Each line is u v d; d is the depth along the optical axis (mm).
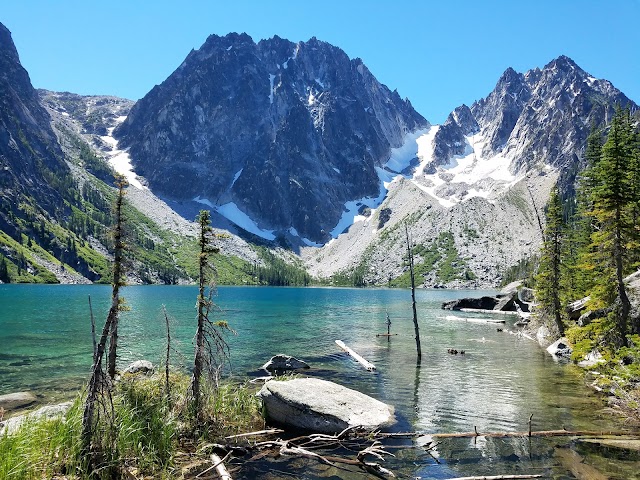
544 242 48531
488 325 68125
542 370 33938
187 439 17422
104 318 67688
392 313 90875
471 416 22141
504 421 21312
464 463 16250
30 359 38000
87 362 36719
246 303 116125
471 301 99625
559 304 47219
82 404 15992
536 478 14750
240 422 19797
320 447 17984
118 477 13891
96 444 14172
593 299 30359
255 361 37938
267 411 20641
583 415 22031
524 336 54844
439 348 45594
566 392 26875
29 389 28094
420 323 71375
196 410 18328
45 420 15656
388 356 40688
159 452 15688
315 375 32562
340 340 51469
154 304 98750
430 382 30125
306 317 81000
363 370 34469
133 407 17031
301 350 44531
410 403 24719
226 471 14867
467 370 34250
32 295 113625
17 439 13719
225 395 21375
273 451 17328
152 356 38750
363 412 20766
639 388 21891
